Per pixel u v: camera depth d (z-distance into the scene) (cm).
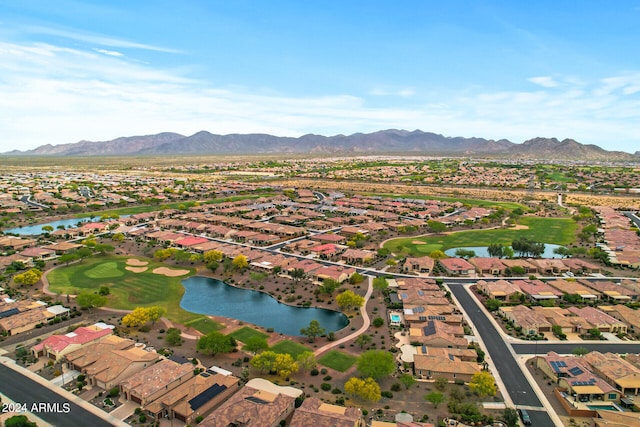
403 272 19962
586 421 9469
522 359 12219
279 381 10906
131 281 18525
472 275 19762
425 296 16188
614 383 10512
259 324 14675
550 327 13975
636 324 13975
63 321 14300
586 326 13975
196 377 10688
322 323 14800
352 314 15238
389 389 10619
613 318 14400
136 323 13612
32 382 10681
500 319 14912
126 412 9588
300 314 15550
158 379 10262
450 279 19175
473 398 10250
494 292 16738
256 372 11362
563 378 10712
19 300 15800
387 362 10900
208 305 16312
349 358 12100
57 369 11238
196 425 9200
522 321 14062
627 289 17050
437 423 9288
